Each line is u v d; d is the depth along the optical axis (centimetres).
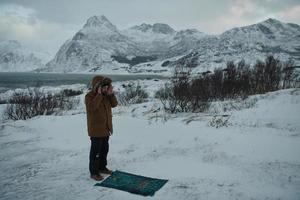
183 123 923
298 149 642
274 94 1399
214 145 696
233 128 842
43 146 754
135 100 1942
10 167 601
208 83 1612
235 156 620
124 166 587
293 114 1036
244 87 1688
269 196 449
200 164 583
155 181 509
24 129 946
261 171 539
